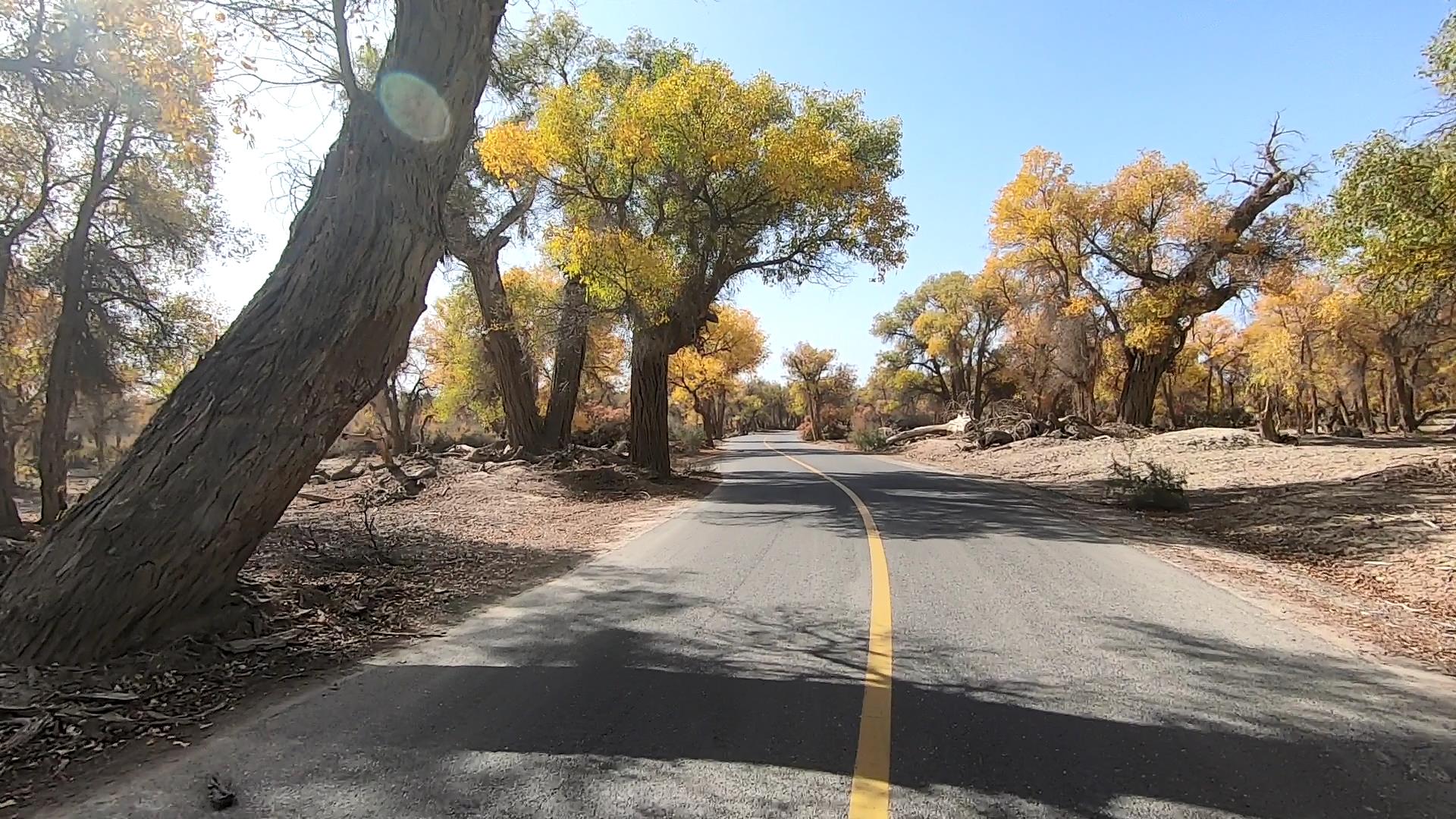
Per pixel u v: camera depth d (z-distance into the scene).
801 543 10.34
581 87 19.31
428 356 41.81
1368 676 4.88
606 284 18.14
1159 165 33.62
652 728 4.05
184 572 5.06
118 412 30.34
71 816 3.18
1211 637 5.77
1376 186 10.68
